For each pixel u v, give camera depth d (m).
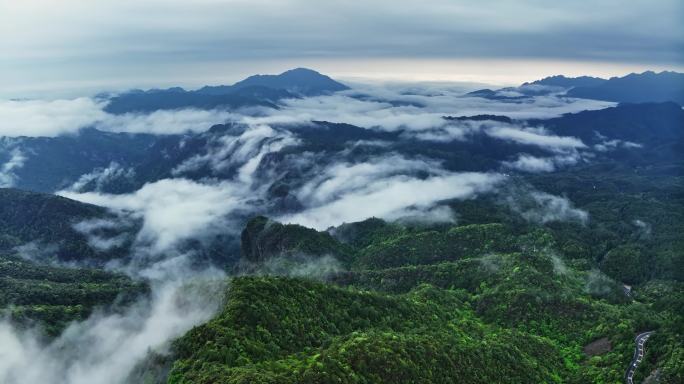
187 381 173.00
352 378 179.88
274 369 176.88
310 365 180.75
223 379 163.62
